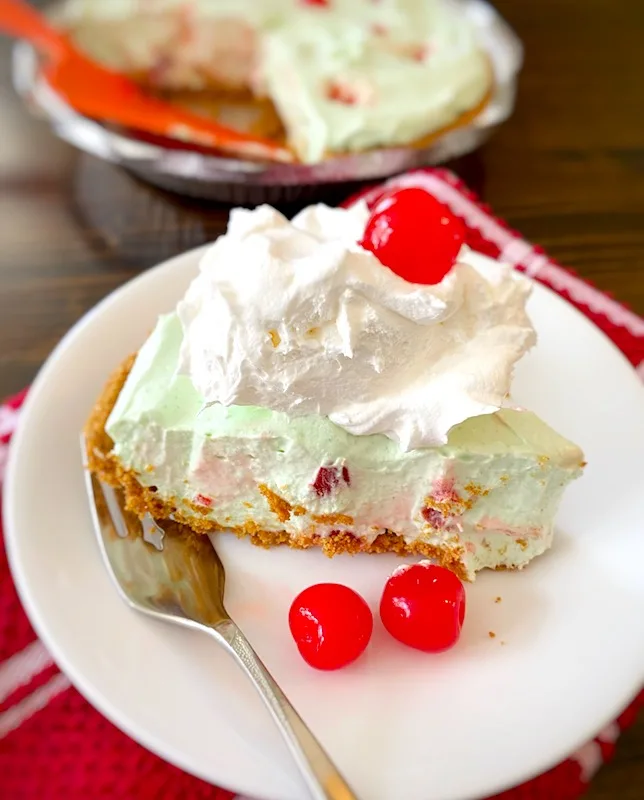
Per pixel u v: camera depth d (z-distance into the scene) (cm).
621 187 36
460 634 21
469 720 19
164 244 34
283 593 23
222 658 20
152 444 23
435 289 21
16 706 21
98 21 42
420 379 22
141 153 35
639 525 22
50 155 38
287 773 18
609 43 44
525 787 20
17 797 20
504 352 22
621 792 21
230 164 35
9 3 41
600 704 19
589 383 25
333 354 21
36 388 24
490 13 43
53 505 23
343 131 37
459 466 22
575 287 30
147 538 23
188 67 44
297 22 43
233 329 21
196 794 20
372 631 21
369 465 22
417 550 24
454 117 39
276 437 22
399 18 42
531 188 36
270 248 21
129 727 19
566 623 21
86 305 31
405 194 21
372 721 19
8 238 34
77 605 21
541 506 22
